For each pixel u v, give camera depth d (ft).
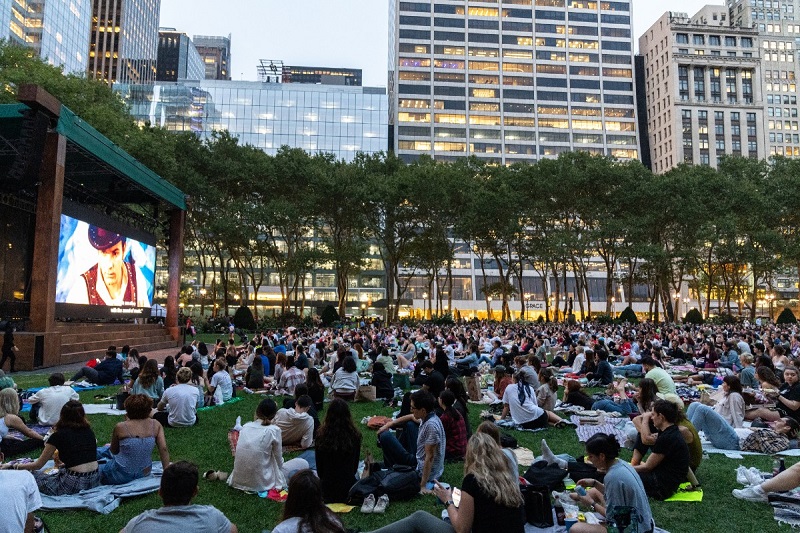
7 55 103.40
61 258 72.13
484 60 386.73
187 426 33.68
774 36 425.69
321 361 66.13
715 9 456.04
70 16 345.51
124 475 21.59
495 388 42.65
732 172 209.05
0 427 25.02
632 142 390.42
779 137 413.59
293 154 163.73
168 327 104.78
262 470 21.85
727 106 398.42
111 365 49.65
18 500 13.44
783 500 20.74
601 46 397.80
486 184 173.88
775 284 335.67
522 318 183.62
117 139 108.68
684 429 23.76
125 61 475.31
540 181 170.71
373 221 172.35
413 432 26.71
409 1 386.52
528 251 181.57
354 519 19.27
